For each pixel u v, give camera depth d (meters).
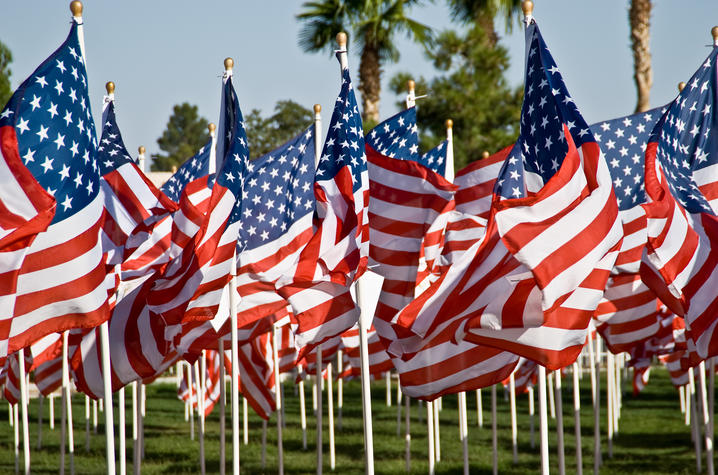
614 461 25.25
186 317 16.58
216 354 28.61
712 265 15.15
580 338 13.24
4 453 28.52
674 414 35.66
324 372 30.91
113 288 19.77
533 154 14.05
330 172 16.25
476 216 20.12
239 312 19.94
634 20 43.25
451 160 21.91
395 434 31.66
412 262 17.48
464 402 21.11
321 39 46.28
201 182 19.05
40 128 13.20
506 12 49.22
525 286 13.52
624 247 18.06
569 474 23.47
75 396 45.12
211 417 37.31
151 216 19.36
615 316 20.64
